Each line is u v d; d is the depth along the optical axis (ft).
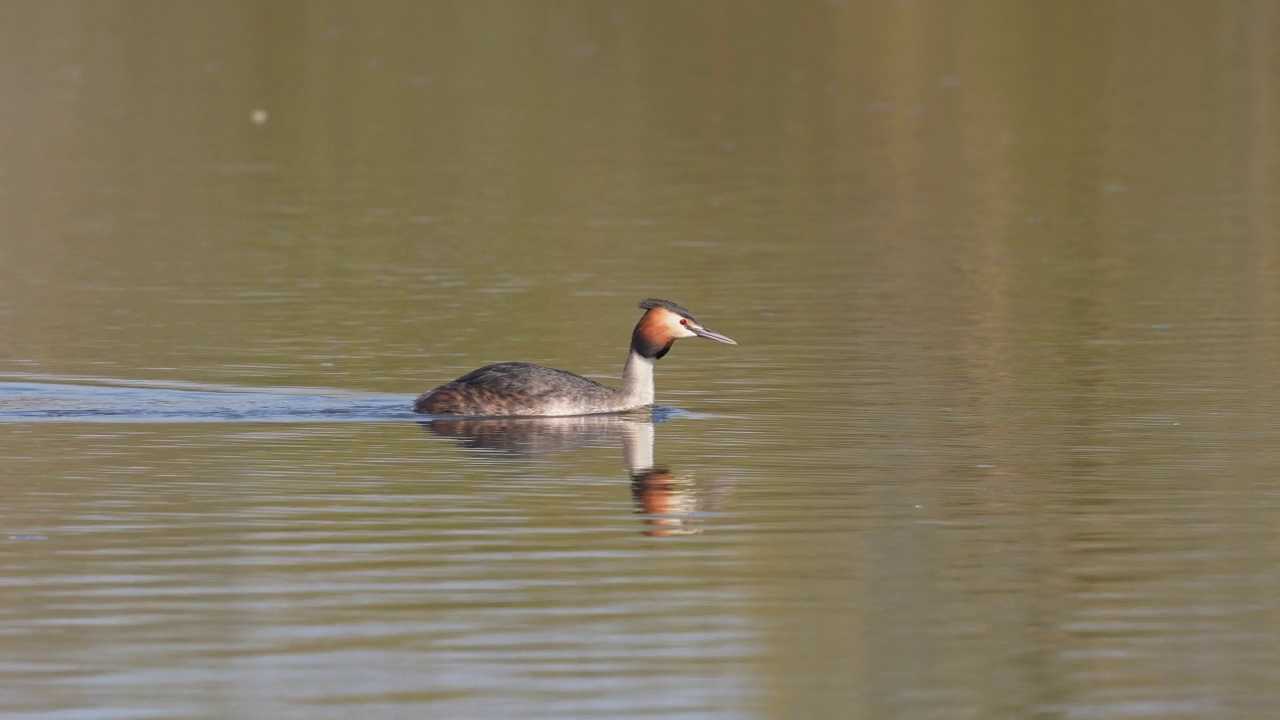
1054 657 39.65
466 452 60.03
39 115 168.25
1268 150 149.38
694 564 46.60
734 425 64.90
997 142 155.74
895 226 119.24
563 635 40.86
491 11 231.09
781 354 79.51
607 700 36.88
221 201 128.88
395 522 50.65
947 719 36.17
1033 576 45.52
